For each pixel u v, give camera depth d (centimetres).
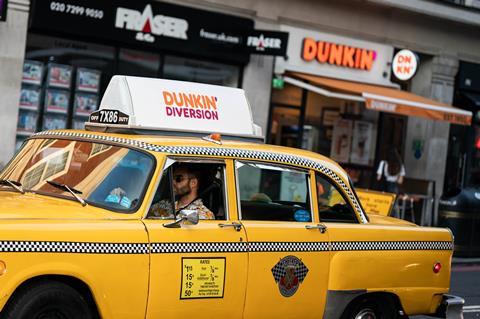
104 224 573
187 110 700
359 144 2108
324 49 1939
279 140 1934
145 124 665
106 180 611
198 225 622
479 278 1431
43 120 1584
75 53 1606
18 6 1509
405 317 764
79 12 1566
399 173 2134
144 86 684
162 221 605
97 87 1636
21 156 688
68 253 547
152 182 608
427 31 2162
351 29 1989
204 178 653
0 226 525
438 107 1884
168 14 1675
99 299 562
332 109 2034
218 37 1752
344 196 733
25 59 1557
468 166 2367
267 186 691
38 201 596
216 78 1797
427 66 2230
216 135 671
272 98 1911
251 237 648
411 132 2212
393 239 746
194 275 611
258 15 1820
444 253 789
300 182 707
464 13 2181
